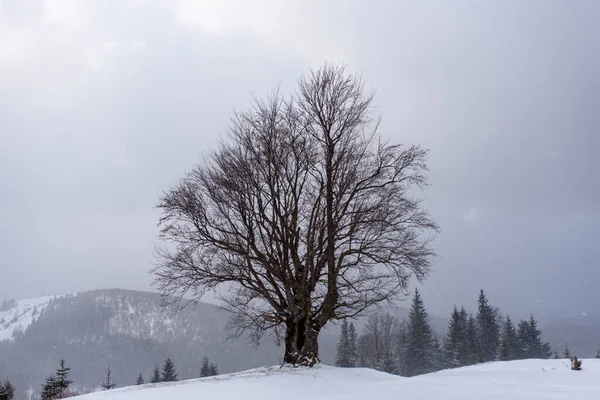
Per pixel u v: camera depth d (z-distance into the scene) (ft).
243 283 63.05
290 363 62.13
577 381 41.16
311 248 62.85
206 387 44.47
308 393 40.42
